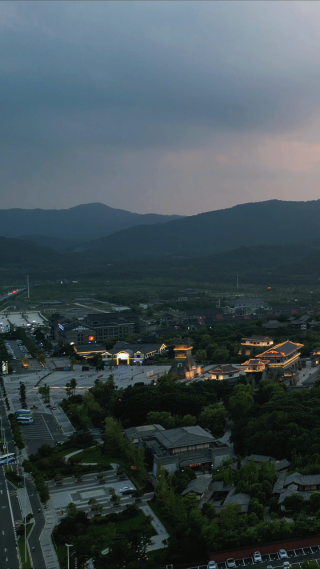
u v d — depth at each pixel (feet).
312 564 420.77
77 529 515.91
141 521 535.19
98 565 464.24
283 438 639.35
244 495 540.93
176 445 649.61
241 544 469.98
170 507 534.78
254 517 497.05
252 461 583.17
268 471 570.05
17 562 475.72
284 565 446.19
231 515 494.18
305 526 475.31
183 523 499.92
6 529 536.83
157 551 482.69
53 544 503.61
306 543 472.85
